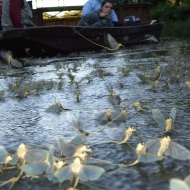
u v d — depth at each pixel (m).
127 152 1.60
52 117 2.45
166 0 25.00
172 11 22.59
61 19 15.41
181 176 1.29
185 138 1.80
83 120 2.27
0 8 9.39
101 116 2.21
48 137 1.95
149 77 3.75
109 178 1.29
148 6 16.98
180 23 19.98
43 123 2.29
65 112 2.59
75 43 8.51
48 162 1.09
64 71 5.48
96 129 2.03
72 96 3.29
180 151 1.23
